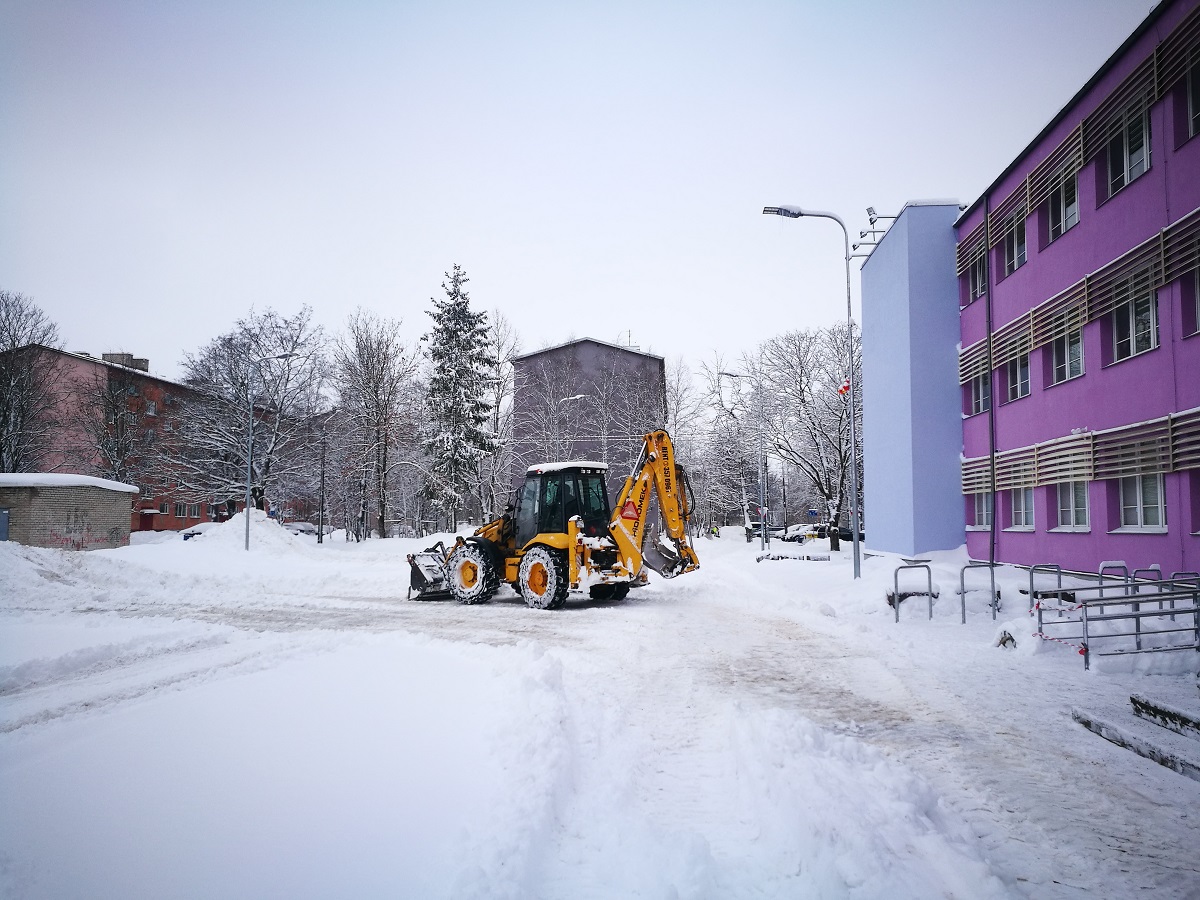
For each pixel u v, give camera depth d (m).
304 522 63.75
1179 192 12.33
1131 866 3.61
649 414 47.66
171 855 3.23
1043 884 3.42
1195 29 11.93
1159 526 12.95
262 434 43.25
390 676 7.08
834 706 6.73
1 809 3.76
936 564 18.67
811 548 39.44
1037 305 17.22
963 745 5.56
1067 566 15.72
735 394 49.78
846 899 3.01
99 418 47.19
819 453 42.72
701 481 51.88
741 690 7.36
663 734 5.85
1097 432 14.54
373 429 45.38
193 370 44.25
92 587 18.22
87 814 3.68
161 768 4.38
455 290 40.81
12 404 39.53
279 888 2.94
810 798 4.04
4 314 40.47
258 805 3.81
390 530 61.19
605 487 16.23
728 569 23.94
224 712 5.68
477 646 9.11
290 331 44.34
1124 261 13.81
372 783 4.13
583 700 6.55
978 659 8.91
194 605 15.38
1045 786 4.71
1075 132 15.50
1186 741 5.37
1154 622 9.87
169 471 44.44
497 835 3.46
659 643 10.19
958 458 21.77
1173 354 12.47
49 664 8.21
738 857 3.58
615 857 3.48
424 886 2.98
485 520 42.53
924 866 3.37
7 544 19.44
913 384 22.03
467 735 5.06
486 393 44.91
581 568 14.46
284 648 9.26
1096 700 6.91
